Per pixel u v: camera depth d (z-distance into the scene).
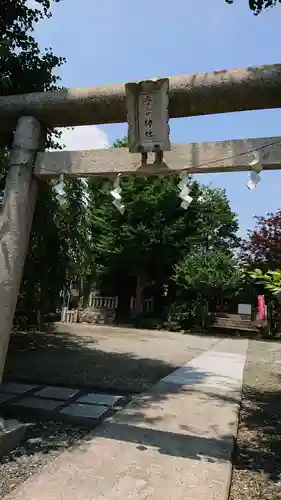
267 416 4.70
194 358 8.76
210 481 2.78
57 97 3.62
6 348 3.38
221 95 3.25
